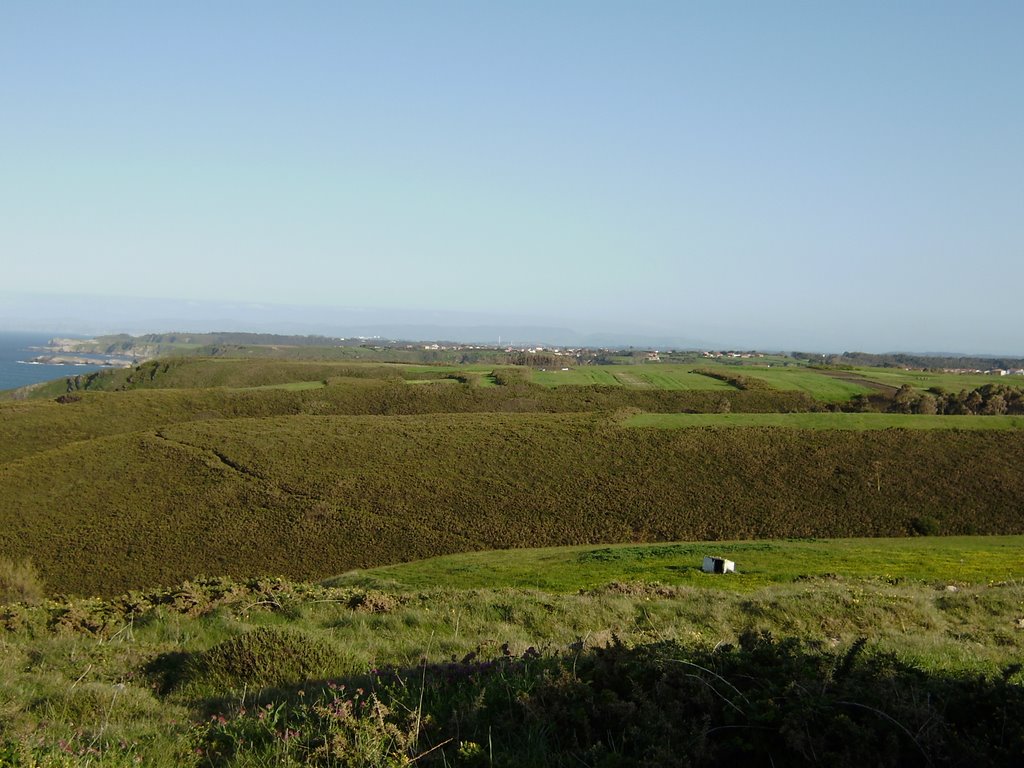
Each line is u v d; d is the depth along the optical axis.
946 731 5.56
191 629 12.75
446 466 58.38
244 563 42.19
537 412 84.12
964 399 82.94
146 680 9.30
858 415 69.06
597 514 49.78
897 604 15.29
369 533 46.78
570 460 59.44
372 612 14.58
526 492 53.47
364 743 5.70
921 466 56.28
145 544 44.53
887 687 6.15
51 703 7.66
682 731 5.72
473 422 70.06
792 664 6.60
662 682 6.39
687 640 8.25
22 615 13.02
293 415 79.00
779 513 49.81
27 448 71.69
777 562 27.31
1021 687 6.02
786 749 5.52
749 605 15.62
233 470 56.97
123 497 51.81
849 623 14.30
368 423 70.38
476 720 6.25
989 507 50.03
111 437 65.81
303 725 6.31
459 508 50.81
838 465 56.94
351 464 58.62
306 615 14.12
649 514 49.72
